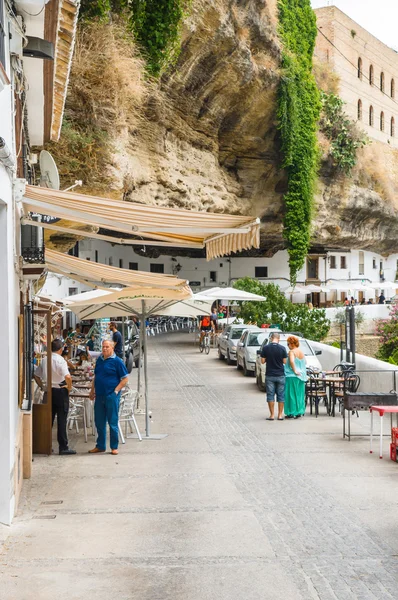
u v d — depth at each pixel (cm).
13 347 729
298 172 3978
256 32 3288
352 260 5872
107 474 974
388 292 6450
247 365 2275
